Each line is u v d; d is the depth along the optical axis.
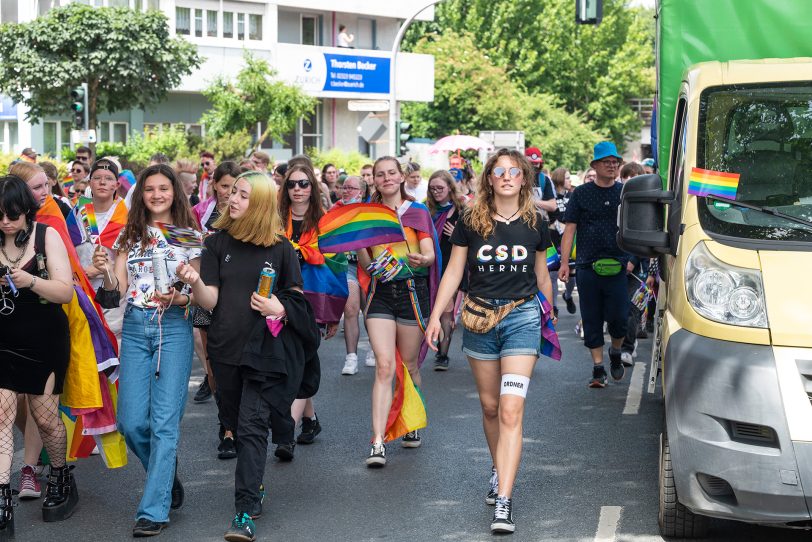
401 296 7.38
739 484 4.89
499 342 6.00
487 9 61.81
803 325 4.92
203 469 7.28
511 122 53.78
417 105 53.31
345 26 43.31
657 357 7.53
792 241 5.29
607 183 9.53
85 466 7.42
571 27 62.75
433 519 6.12
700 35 7.30
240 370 5.96
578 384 10.12
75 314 6.11
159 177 6.07
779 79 6.35
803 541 5.62
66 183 13.78
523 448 7.73
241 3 39.16
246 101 34.72
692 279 5.28
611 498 6.48
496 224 5.96
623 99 64.56
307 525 6.04
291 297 5.97
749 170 5.82
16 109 35.59
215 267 5.98
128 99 31.83
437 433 8.24
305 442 7.94
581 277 9.70
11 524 5.81
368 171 15.62
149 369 6.01
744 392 4.89
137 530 5.83
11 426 5.84
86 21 30.30
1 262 5.80
